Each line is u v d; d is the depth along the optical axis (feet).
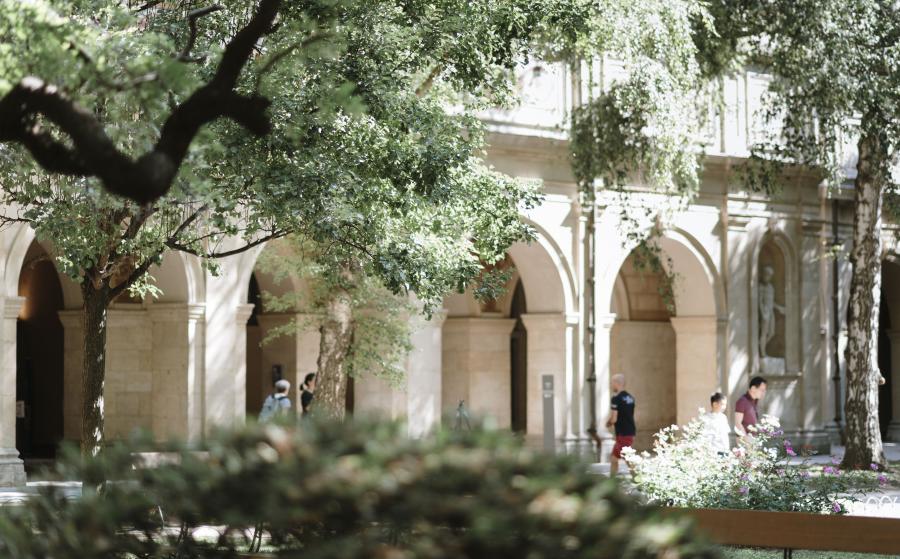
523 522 18.94
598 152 89.71
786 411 119.34
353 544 18.98
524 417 118.73
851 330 95.55
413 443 20.24
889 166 97.14
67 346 95.91
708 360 113.09
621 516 19.75
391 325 78.95
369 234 51.98
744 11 88.63
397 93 51.37
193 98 28.68
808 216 121.60
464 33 52.95
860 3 84.58
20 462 73.92
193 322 82.53
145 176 26.71
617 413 77.15
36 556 22.66
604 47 77.92
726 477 52.49
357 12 49.96
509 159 97.09
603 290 103.55
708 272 112.57
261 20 29.19
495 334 114.93
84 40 31.14
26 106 26.61
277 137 48.34
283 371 101.30
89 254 48.08
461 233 59.72
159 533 24.95
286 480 19.86
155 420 83.66
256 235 82.84
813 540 39.29
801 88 89.51
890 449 127.95
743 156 113.39
